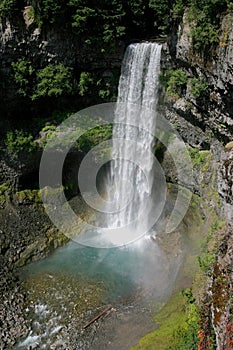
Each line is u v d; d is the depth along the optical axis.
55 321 21.44
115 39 27.16
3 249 25.70
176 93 25.58
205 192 24.59
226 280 17.03
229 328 15.20
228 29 19.64
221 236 20.97
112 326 20.70
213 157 24.81
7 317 21.67
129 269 24.34
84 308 22.00
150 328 19.98
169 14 25.44
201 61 21.89
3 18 25.38
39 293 23.17
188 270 22.30
